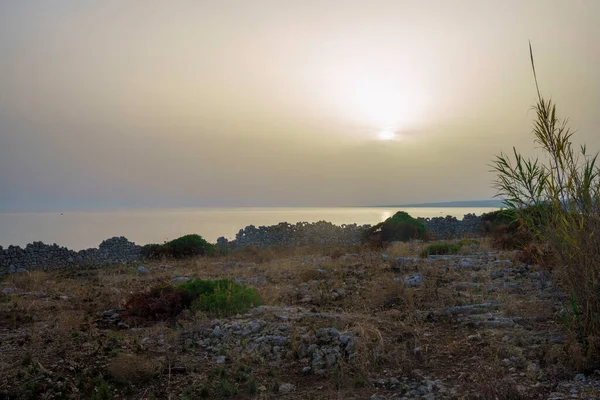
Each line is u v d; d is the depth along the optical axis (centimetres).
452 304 1005
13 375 655
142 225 8956
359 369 686
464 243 2272
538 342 736
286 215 15225
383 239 3141
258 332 861
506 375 628
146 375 682
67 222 11156
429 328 868
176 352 789
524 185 752
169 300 1058
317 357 732
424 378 650
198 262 2242
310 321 909
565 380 599
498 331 808
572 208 694
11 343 804
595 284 673
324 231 3266
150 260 2445
